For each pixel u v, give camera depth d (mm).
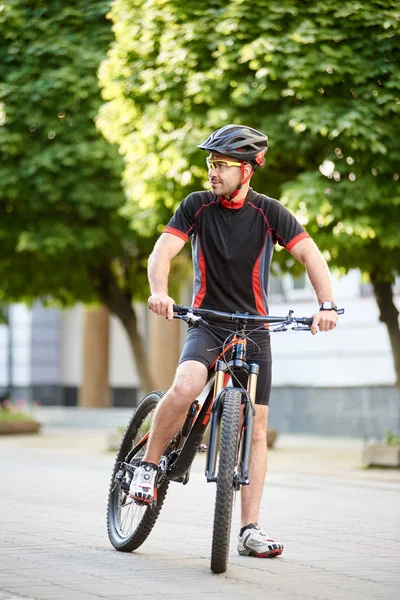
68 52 38062
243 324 13023
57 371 78500
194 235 13484
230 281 13266
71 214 40156
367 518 19344
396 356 34656
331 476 31078
